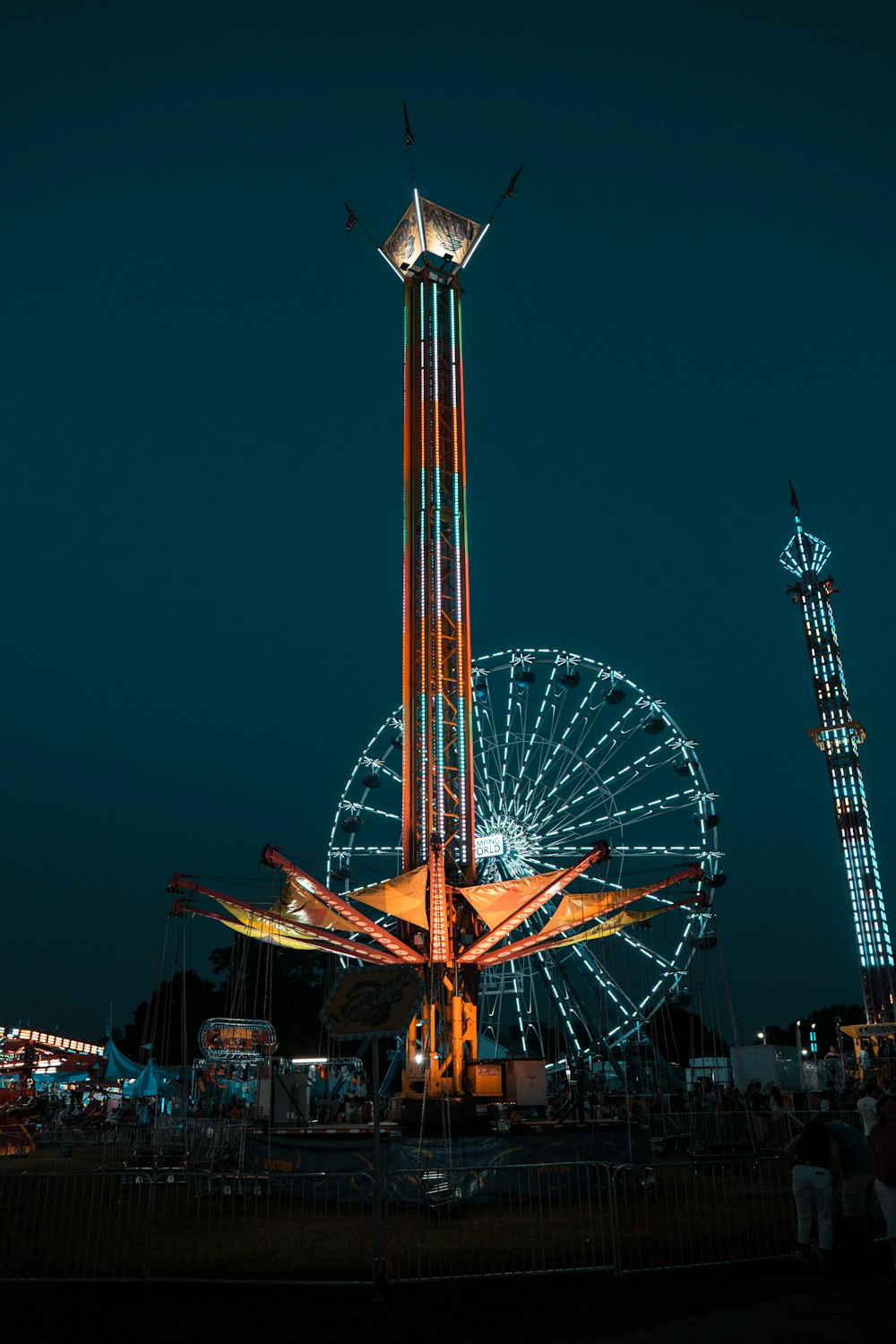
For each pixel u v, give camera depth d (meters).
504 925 30.97
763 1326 10.22
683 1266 12.64
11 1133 33.44
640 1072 38.12
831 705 69.44
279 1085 26.34
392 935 31.05
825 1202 12.62
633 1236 15.36
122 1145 28.91
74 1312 11.13
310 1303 11.48
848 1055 55.53
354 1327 10.52
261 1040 33.97
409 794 35.41
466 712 36.38
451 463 39.94
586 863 29.28
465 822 34.94
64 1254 14.14
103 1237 15.81
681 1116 28.55
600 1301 11.38
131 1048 86.00
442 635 36.97
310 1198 20.19
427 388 40.69
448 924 32.22
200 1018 78.88
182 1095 25.00
